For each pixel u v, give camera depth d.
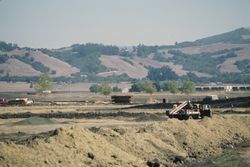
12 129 113.00
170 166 71.31
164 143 84.62
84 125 124.62
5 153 53.47
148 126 93.69
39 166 54.69
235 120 128.00
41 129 112.69
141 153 74.94
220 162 77.38
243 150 91.69
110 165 63.62
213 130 108.06
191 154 84.00
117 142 74.50
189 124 102.62
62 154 60.44
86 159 62.56
